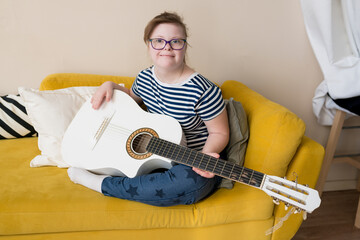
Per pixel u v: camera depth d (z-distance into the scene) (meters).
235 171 1.12
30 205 1.21
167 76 1.39
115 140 1.38
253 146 1.41
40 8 1.83
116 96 1.50
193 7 1.95
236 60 2.08
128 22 1.92
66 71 1.96
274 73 2.14
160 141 1.28
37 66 1.92
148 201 1.24
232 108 1.49
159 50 1.32
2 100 1.85
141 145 1.36
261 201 1.32
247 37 2.04
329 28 1.70
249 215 1.33
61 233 1.26
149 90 1.49
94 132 1.42
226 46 2.04
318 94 2.01
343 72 1.77
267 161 1.33
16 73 1.92
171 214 1.27
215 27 2.00
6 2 1.79
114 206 1.24
